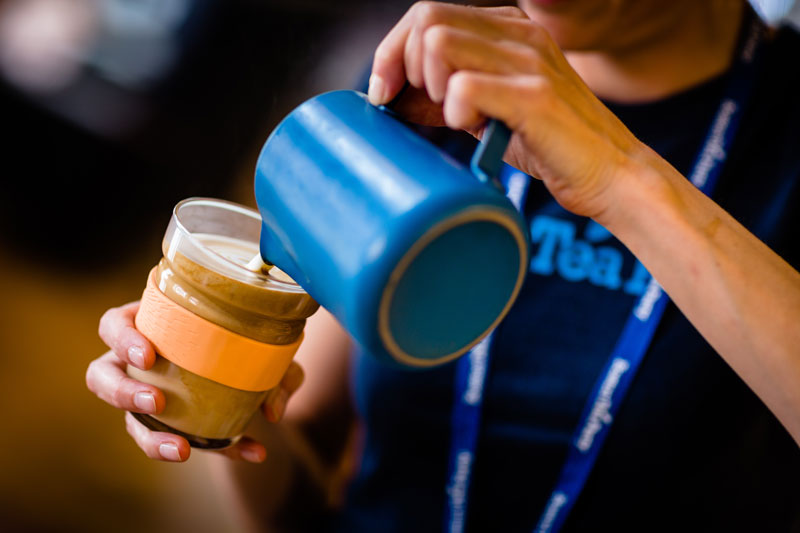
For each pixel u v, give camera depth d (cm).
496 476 122
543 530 120
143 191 327
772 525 130
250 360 76
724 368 118
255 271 75
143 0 325
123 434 265
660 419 117
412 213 57
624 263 118
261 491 132
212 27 318
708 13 113
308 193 63
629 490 120
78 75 323
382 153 61
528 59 60
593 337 118
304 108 68
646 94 120
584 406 118
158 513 238
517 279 65
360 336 60
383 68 66
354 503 131
